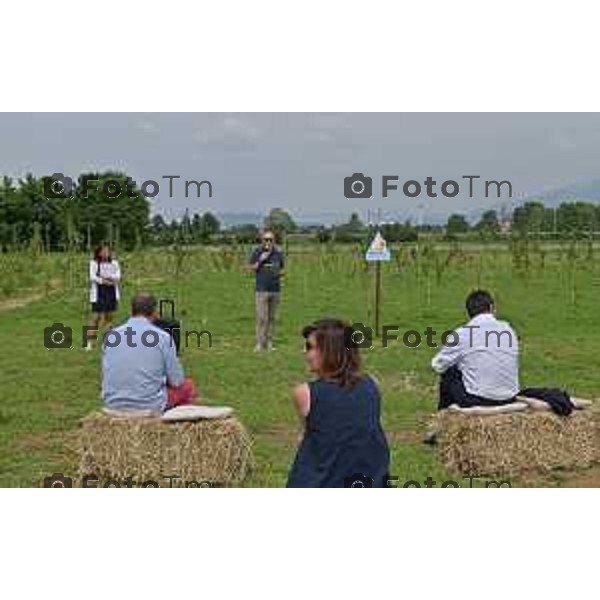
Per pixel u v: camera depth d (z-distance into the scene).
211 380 12.72
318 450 5.64
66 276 28.14
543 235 30.48
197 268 31.95
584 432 8.49
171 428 7.71
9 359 14.67
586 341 16.73
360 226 30.00
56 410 10.77
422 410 10.78
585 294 25.08
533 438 8.24
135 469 7.68
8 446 9.02
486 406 8.34
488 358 8.38
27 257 29.28
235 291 26.86
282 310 21.56
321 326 5.77
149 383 7.89
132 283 28.81
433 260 28.91
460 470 8.23
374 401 5.73
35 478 7.88
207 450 7.72
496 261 30.55
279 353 15.27
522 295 24.75
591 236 30.42
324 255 31.84
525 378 12.95
